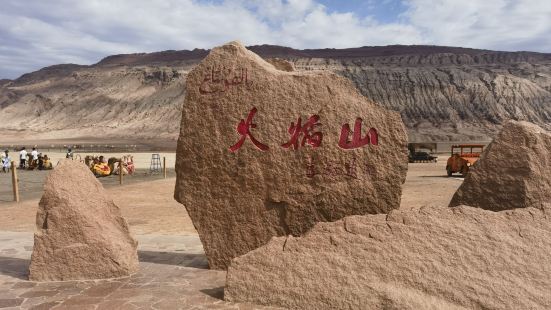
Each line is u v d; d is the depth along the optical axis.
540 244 5.65
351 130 6.88
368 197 6.79
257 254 5.97
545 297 5.25
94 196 7.18
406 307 5.27
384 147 6.77
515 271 5.46
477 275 5.45
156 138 118.12
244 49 7.38
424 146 46.09
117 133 130.00
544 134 6.69
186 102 7.32
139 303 5.77
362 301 5.45
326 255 5.84
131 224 11.45
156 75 167.38
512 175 6.54
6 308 5.61
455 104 125.12
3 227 10.93
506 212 5.92
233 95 7.20
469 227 5.80
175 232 10.43
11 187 20.11
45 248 6.76
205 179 7.23
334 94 6.99
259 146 7.09
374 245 5.82
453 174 26.89
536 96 127.88
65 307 5.64
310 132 6.97
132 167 27.61
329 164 6.91
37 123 157.12
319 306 5.57
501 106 123.06
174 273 7.03
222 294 6.09
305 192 6.96
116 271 6.80
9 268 7.32
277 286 5.77
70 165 7.21
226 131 7.18
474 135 108.25
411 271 5.57
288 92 7.07
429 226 5.84
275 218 7.07
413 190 18.55
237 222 7.15
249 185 7.10
